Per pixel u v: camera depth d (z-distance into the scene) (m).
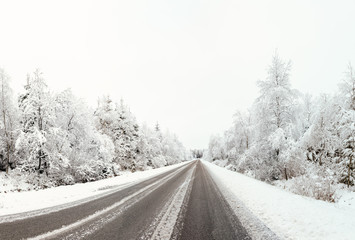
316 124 15.72
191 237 3.81
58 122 16.75
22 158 16.30
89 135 18.16
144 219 4.82
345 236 3.88
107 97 28.73
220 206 6.34
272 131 16.64
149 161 40.00
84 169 16.41
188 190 9.23
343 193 11.55
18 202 6.36
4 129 16.23
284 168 15.59
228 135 36.31
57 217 4.84
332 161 14.98
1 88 15.57
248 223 4.74
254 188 10.09
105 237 3.69
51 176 15.16
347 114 13.85
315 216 5.12
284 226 4.54
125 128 30.59
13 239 3.53
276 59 16.86
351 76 14.81
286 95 15.94
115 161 26.95
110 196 7.59
